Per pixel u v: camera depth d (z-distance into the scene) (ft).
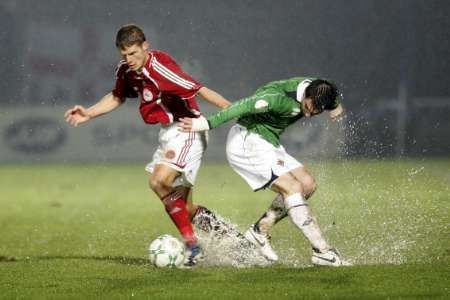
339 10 282.15
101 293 60.70
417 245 84.43
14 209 143.74
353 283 61.67
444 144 273.75
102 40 288.30
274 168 72.28
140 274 69.41
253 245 75.97
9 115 273.75
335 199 135.23
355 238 91.30
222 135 276.00
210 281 64.18
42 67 283.79
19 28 282.56
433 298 56.24
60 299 58.90
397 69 282.56
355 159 239.09
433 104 279.28
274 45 281.54
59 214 134.62
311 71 281.95
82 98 286.87
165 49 281.33
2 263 79.46
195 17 282.36
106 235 106.63
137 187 186.09
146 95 73.82
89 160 276.41
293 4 281.74
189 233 74.28
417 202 123.03
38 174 228.63
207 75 278.87
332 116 75.05
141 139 279.08
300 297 57.06
